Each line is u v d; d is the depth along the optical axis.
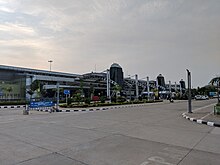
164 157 4.80
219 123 9.73
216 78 17.97
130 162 4.45
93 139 6.58
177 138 6.82
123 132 7.80
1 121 10.98
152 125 9.65
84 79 58.34
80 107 22.86
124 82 60.41
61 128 8.66
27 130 8.16
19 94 44.44
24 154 4.98
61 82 55.12
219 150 5.43
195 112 16.19
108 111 18.14
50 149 5.41
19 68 48.41
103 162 4.45
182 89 72.50
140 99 41.88
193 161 4.55
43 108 21.11
